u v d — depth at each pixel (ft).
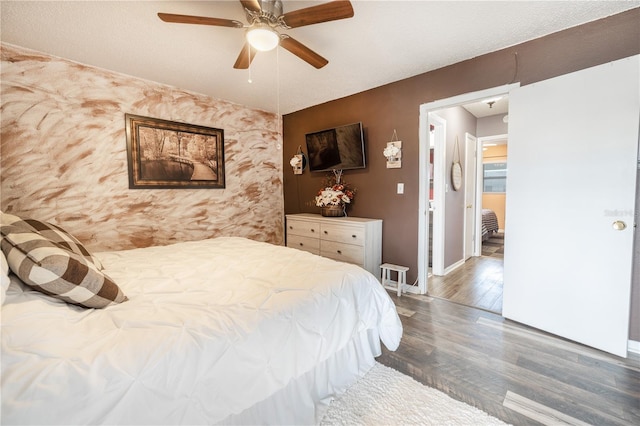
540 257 7.33
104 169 9.21
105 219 9.32
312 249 11.63
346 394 5.06
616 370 5.75
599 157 6.33
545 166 7.16
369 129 10.98
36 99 8.00
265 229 14.24
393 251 10.59
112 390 2.65
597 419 4.51
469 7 6.10
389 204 10.59
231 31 6.98
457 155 13.55
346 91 11.16
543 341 6.89
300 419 4.29
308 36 7.19
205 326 3.46
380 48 7.80
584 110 6.49
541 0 5.88
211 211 12.04
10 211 7.81
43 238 3.90
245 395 3.45
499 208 24.81
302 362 4.09
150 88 10.05
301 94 11.50
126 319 3.51
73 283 3.55
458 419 4.50
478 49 7.92
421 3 5.94
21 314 3.06
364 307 5.40
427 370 5.77
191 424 3.02
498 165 25.30
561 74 7.05
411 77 9.71
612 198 6.20
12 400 2.34
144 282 4.94
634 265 6.36
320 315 4.50
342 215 11.76
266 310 3.98
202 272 5.56
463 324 7.80
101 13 6.26
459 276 12.28
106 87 9.12
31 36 7.18
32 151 8.02
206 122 11.68
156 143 10.25
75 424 2.44
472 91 8.45
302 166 13.70
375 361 6.03
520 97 7.54
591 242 6.51
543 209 7.23
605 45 6.50
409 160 9.95
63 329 3.12
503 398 4.97
